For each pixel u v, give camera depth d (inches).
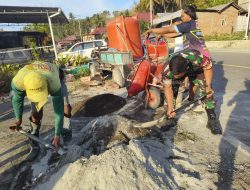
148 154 131.7
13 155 162.2
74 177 115.5
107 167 112.5
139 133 169.0
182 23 159.0
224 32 1275.8
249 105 215.5
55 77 121.0
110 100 243.6
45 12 539.5
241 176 123.9
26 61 580.7
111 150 125.2
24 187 129.9
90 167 116.0
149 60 221.5
